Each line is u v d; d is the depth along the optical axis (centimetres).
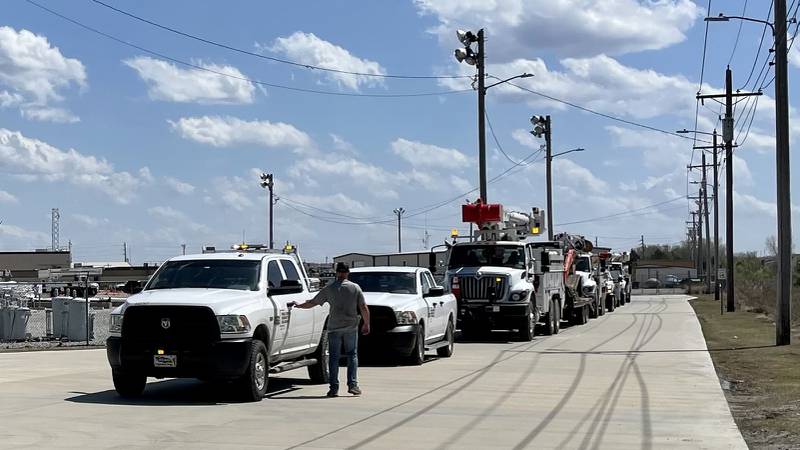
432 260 2920
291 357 1454
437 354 2173
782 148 2522
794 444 1003
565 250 3516
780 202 2514
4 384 1509
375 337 1864
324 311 1566
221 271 1387
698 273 11125
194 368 1243
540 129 5175
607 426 1112
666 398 1383
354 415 1184
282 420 1132
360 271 2073
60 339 2739
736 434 1055
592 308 4191
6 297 3431
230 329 1251
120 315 1282
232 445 955
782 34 2489
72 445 946
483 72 3584
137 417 1141
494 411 1234
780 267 2495
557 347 2475
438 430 1071
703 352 2269
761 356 2133
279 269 1459
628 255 6316
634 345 2517
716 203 6806
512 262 2838
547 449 957
